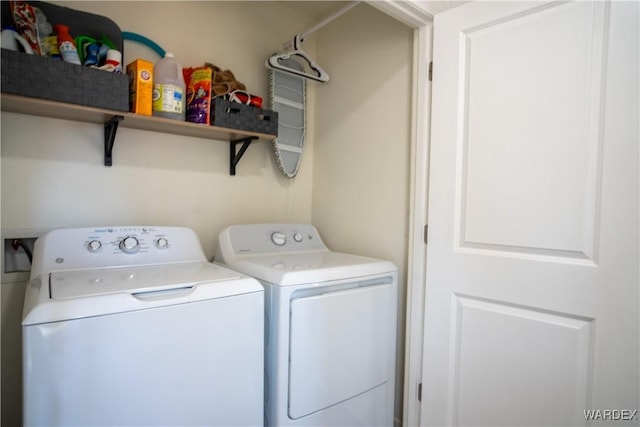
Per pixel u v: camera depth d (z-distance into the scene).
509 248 1.34
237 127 1.63
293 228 1.96
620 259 1.11
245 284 1.21
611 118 1.12
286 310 1.30
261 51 2.03
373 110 1.91
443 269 1.51
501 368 1.37
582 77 1.17
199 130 1.65
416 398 1.65
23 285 1.40
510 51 1.32
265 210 2.08
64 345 0.90
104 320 0.95
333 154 2.13
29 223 1.40
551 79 1.23
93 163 1.53
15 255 1.40
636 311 1.08
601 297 1.14
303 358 1.35
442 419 1.52
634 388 1.09
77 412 0.92
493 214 1.37
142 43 1.62
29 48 1.21
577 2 1.17
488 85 1.38
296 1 2.06
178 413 1.06
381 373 1.62
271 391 1.31
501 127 1.34
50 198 1.44
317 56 2.23
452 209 1.48
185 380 1.08
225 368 1.15
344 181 2.07
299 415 1.34
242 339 1.19
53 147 1.44
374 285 1.61
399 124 1.78
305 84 2.17
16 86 1.12
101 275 1.22
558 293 1.23
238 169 1.97
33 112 1.35
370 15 1.92
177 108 1.46
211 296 1.12
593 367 1.17
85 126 1.51
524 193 1.29
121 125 1.55
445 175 1.50
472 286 1.43
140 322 1.00
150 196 1.69
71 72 1.21
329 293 1.43
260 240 1.79
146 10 1.63
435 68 1.53
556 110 1.22
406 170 1.76
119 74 1.30
